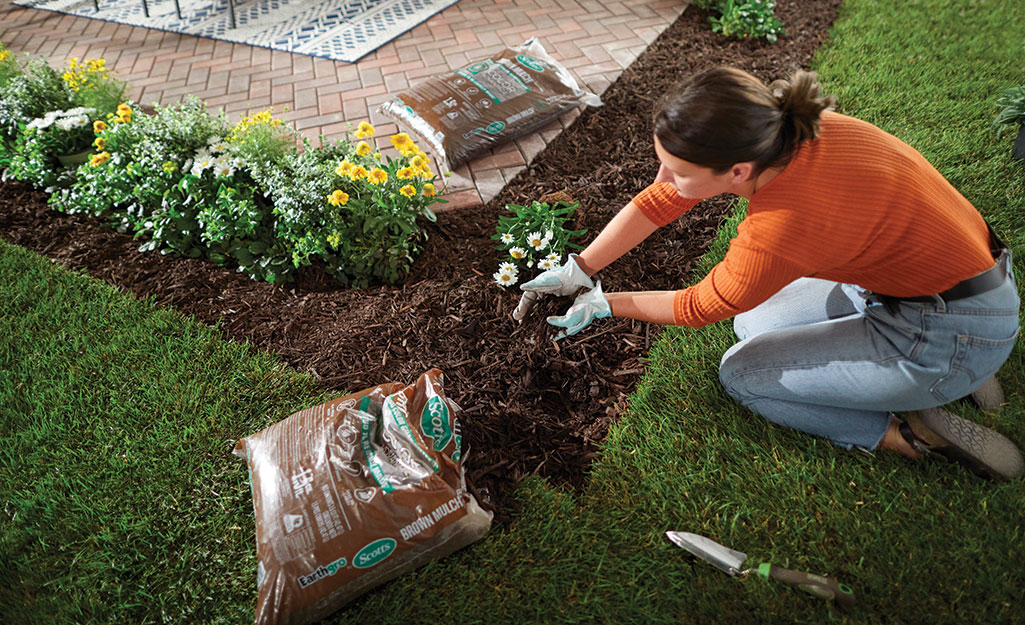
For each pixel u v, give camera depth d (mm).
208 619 1744
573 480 2027
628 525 1875
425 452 1775
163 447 2143
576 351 2396
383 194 2787
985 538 1729
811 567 1738
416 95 3588
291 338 2551
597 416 2203
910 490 1854
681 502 1897
